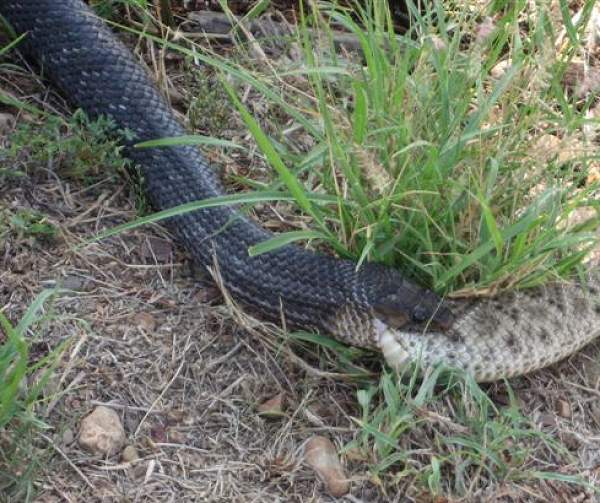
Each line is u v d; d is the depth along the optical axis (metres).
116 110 5.39
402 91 4.84
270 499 4.25
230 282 4.88
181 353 4.68
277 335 4.79
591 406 4.92
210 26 6.20
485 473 4.46
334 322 4.75
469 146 4.98
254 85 4.83
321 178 5.08
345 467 4.41
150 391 4.52
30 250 4.88
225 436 4.45
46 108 5.54
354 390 4.70
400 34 6.47
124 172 5.30
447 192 4.75
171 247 5.12
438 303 4.71
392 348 4.63
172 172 5.17
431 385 4.52
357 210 4.73
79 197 5.19
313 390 4.66
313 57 5.10
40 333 4.53
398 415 4.41
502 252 4.77
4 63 5.64
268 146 4.27
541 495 4.46
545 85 5.00
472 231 4.76
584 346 5.14
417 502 4.32
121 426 4.32
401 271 4.89
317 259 4.83
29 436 4.08
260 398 4.60
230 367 4.70
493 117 5.17
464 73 5.12
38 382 4.20
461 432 4.51
